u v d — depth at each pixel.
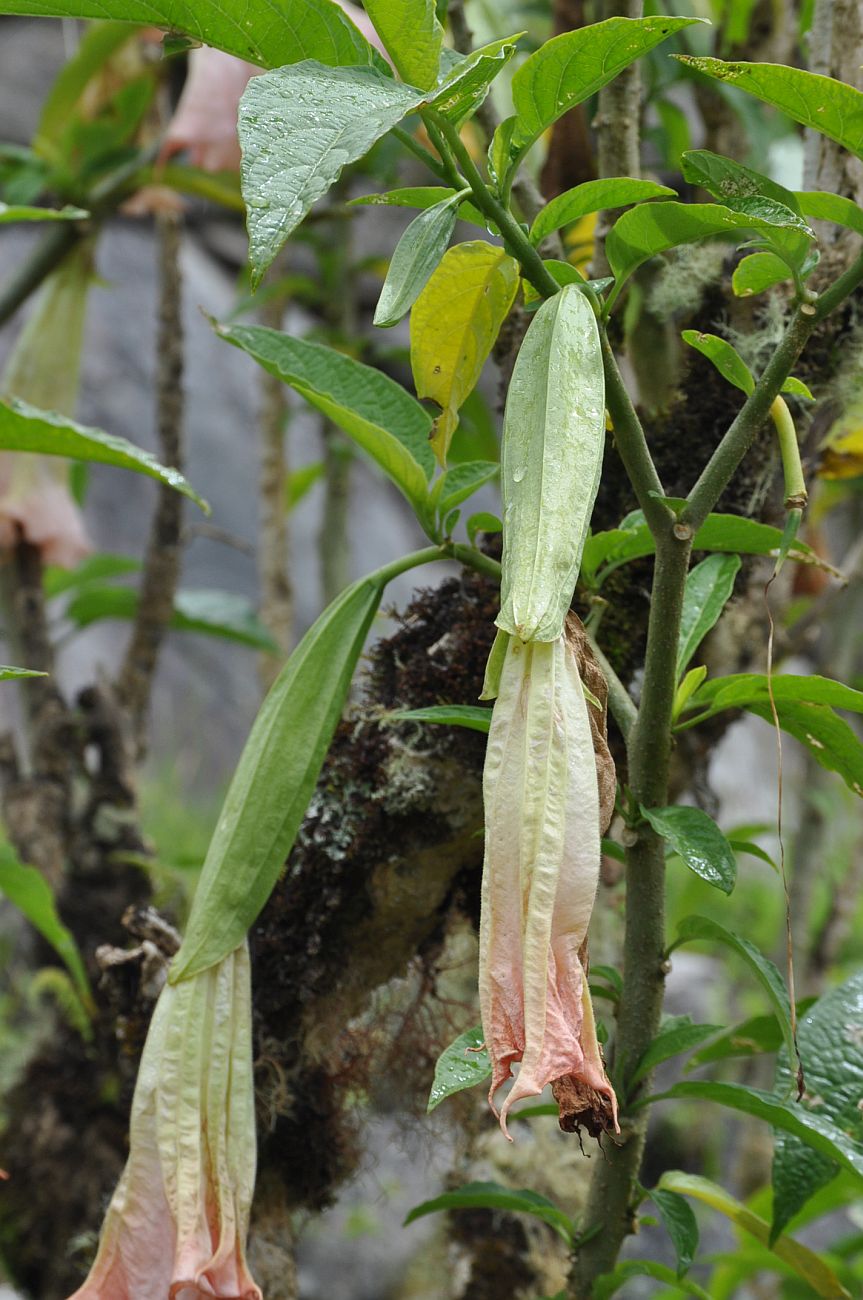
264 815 1.61
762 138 1.87
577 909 1.48
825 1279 1.67
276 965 1.71
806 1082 1.62
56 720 1.99
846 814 3.53
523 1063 1.47
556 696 1.49
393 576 1.63
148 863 1.96
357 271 2.56
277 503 2.39
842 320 1.73
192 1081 1.58
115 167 2.07
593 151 1.81
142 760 2.10
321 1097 1.74
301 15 1.52
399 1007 1.78
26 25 6.07
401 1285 2.72
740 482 1.74
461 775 1.69
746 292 1.58
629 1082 1.61
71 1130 1.94
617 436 1.55
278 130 1.46
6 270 5.60
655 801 1.58
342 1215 2.89
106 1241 1.57
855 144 1.54
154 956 1.70
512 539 1.50
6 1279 1.93
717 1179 3.26
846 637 2.47
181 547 2.11
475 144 1.90
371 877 1.71
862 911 4.48
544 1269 1.81
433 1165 1.89
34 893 1.79
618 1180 1.62
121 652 5.91
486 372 3.97
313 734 1.62
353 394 1.67
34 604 2.05
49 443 1.66
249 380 6.48
